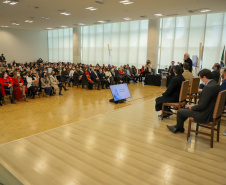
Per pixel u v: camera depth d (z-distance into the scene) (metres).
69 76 10.10
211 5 7.86
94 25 15.36
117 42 14.34
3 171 2.44
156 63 12.08
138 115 4.70
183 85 3.66
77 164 2.49
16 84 6.43
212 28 10.30
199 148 2.94
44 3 8.07
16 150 2.88
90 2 7.81
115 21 12.52
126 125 3.96
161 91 8.57
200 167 2.43
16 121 4.45
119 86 6.54
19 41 18.45
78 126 3.90
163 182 2.13
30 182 2.14
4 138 3.47
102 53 15.37
